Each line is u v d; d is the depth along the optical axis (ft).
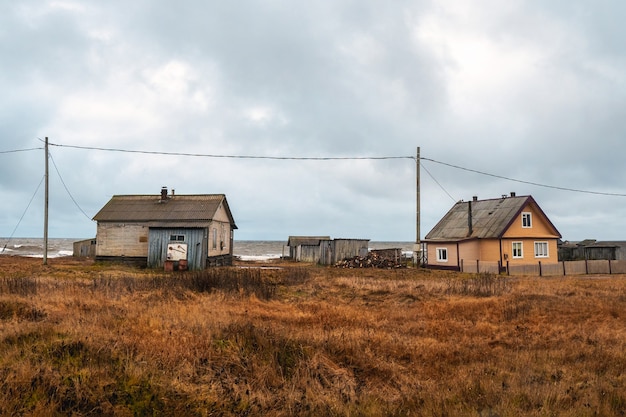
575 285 73.92
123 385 21.09
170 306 45.65
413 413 21.01
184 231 110.73
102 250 117.29
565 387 24.16
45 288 54.13
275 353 27.20
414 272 109.81
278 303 53.83
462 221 137.49
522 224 126.93
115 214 118.42
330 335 33.37
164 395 20.68
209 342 27.53
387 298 60.70
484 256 125.39
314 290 67.10
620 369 28.14
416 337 36.60
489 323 43.60
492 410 20.80
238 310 45.60
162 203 122.42
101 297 50.42
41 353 23.50
